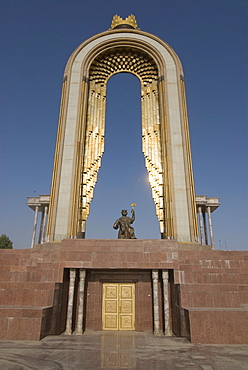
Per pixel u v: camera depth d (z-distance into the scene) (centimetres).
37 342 885
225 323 899
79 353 770
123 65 2134
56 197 1598
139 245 1202
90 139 1884
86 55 1977
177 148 1717
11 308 943
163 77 1898
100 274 1253
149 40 2036
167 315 1100
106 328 1186
